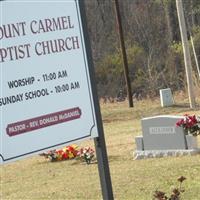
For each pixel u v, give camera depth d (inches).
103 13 3262.8
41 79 319.6
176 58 2755.9
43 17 321.4
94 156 952.3
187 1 3063.5
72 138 333.7
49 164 979.3
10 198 737.0
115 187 697.0
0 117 302.2
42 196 719.1
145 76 2699.3
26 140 313.0
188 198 581.3
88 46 343.0
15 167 1001.5
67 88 331.9
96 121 345.4
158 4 3134.8
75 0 337.4
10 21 306.7
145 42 3024.1
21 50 311.1
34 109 316.5
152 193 641.0
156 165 813.9
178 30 2999.5
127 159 917.8
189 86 1780.3
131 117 1743.4
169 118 870.4
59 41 328.8
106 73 2829.7
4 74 303.9
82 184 759.1
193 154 850.8
